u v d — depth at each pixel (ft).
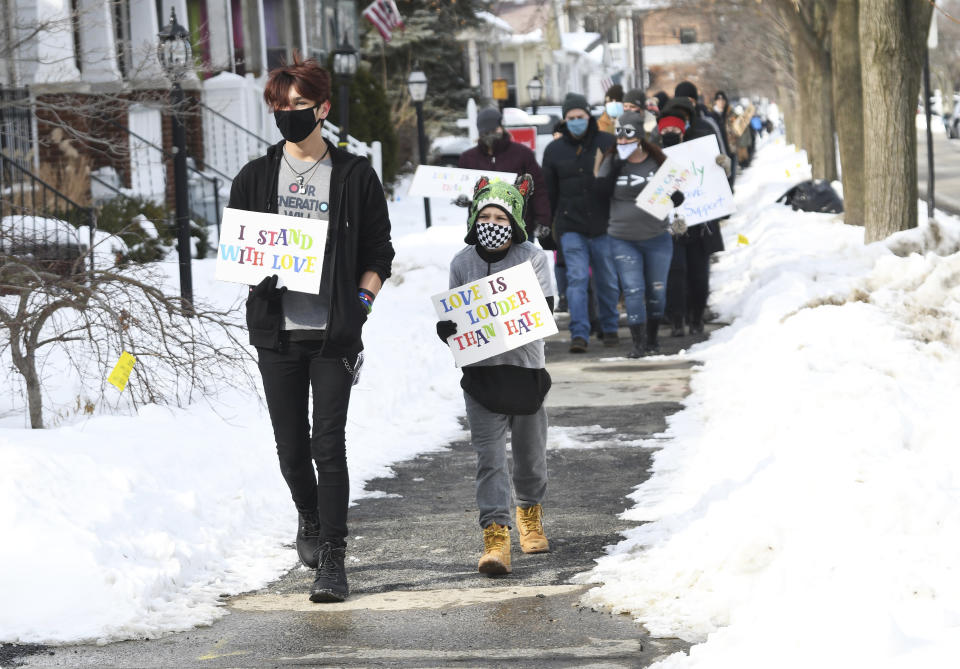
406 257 75.92
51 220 56.59
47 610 22.76
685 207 57.67
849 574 19.90
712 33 320.50
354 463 36.60
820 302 50.70
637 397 46.01
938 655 16.30
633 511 30.22
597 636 21.25
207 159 100.48
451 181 64.23
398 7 182.91
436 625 22.45
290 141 24.09
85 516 25.62
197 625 22.76
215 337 47.67
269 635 22.16
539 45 271.49
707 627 21.15
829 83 124.88
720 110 107.96
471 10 193.67
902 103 61.52
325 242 24.03
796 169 148.36
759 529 22.76
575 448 38.37
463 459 37.96
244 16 113.19
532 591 24.40
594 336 63.00
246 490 31.24
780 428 32.63
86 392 39.60
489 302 26.48
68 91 73.36
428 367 50.88
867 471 24.70
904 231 60.03
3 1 63.62
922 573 19.57
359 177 24.56
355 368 24.77
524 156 55.26
